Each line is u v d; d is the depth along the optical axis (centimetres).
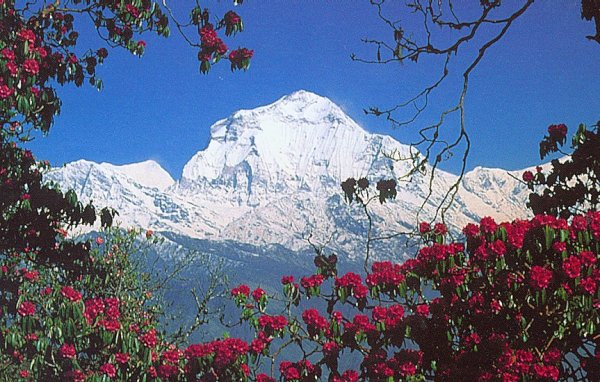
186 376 1052
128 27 1127
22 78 976
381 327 974
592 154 1103
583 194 1109
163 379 1105
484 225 824
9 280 1224
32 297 1284
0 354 1130
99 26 1124
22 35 988
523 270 822
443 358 937
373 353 991
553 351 830
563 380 844
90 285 1456
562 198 1115
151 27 1091
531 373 833
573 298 792
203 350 1035
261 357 1088
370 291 976
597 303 781
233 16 1034
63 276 1362
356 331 997
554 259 805
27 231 1152
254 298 1041
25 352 1149
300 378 1018
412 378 962
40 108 1057
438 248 865
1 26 1022
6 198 1127
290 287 1042
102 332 1087
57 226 1180
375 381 977
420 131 779
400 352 994
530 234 802
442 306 934
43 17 1103
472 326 910
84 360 1153
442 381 931
